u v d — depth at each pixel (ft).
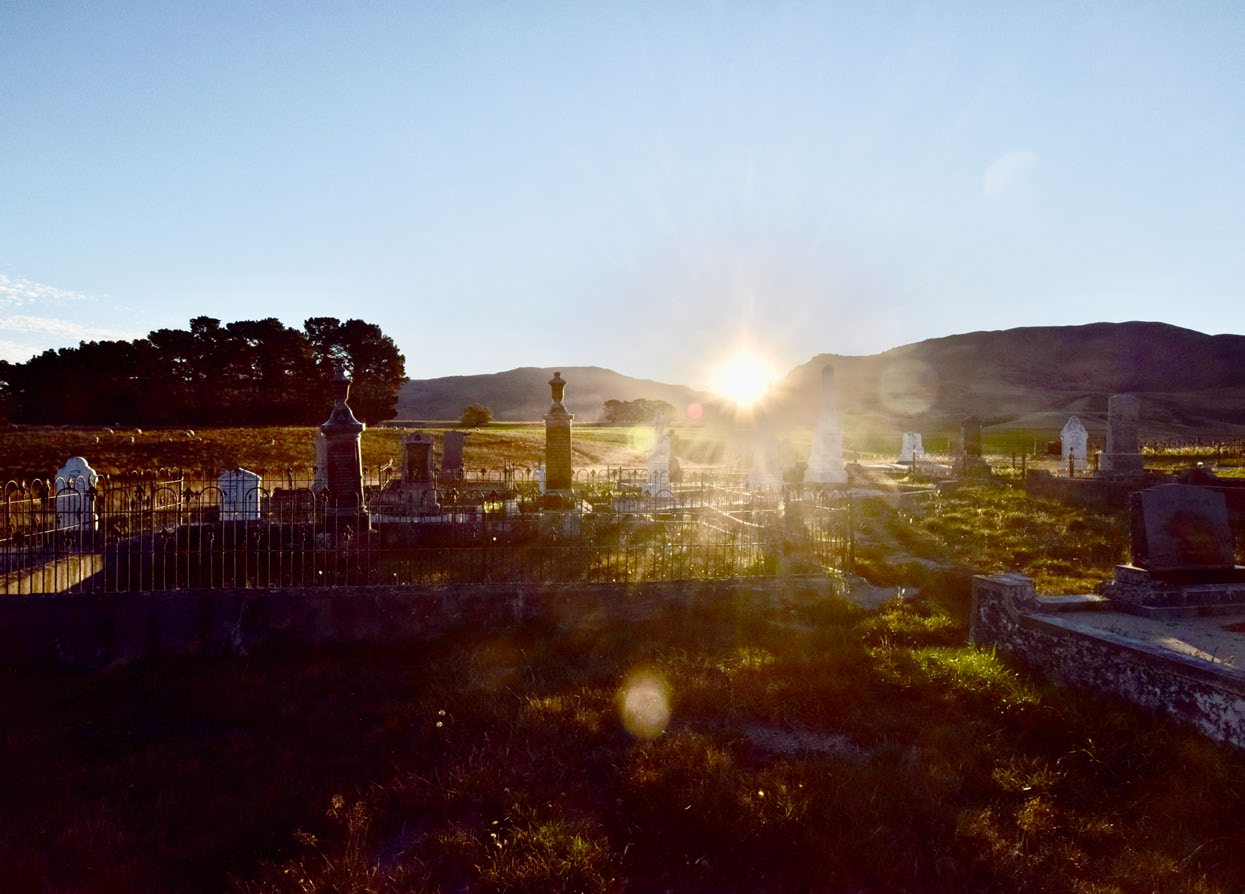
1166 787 15.98
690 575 34.30
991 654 24.34
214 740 19.29
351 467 42.39
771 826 14.52
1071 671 21.80
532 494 68.39
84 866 13.80
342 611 27.25
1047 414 292.20
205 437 137.18
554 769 17.39
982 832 14.49
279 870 13.52
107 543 34.09
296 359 225.35
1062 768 17.08
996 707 20.06
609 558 37.55
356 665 24.99
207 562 37.04
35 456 104.01
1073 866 13.58
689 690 21.71
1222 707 17.16
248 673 24.06
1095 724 18.54
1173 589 25.80
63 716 20.94
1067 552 42.45
